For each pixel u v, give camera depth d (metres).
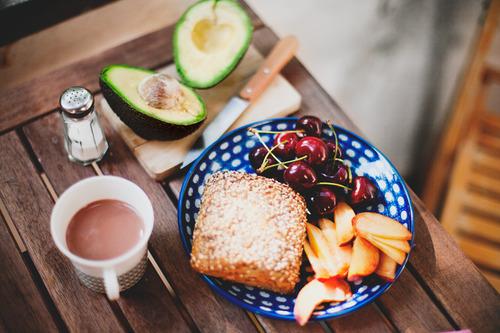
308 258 0.63
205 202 0.63
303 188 0.66
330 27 1.26
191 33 0.73
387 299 0.63
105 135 0.72
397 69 1.24
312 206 0.66
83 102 0.64
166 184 0.70
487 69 1.01
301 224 0.63
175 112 0.67
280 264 0.60
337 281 0.62
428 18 1.23
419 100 1.22
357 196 0.66
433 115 1.21
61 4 1.01
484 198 0.99
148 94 0.66
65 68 0.76
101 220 0.61
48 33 1.10
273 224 0.62
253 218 0.62
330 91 1.25
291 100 0.75
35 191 0.68
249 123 0.73
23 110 0.73
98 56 0.77
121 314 0.62
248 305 0.60
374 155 0.69
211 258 0.60
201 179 0.68
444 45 1.21
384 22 1.25
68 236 0.60
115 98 0.66
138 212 0.61
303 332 0.61
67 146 0.69
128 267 0.58
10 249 0.64
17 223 0.65
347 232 0.64
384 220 0.64
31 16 0.99
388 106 1.23
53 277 0.63
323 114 0.76
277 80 0.77
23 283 0.62
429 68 1.22
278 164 0.67
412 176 1.19
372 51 1.25
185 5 1.16
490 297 0.64
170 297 0.63
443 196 1.04
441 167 1.04
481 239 0.98
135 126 0.68
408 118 1.22
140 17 1.14
